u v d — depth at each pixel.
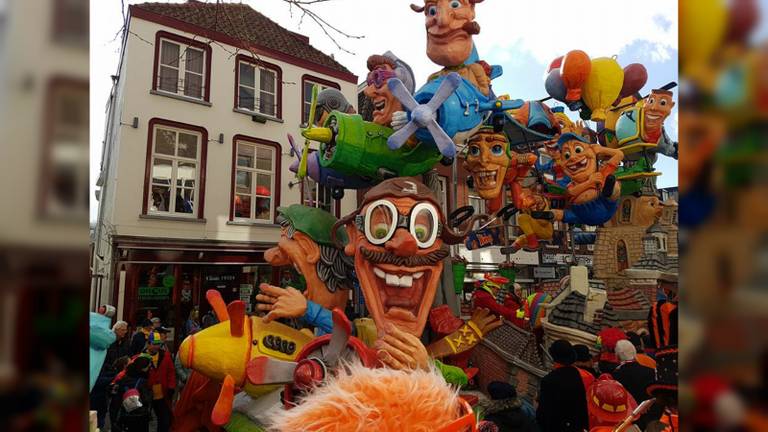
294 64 10.18
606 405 2.78
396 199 3.23
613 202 5.53
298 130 10.08
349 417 1.29
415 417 1.31
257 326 3.40
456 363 3.79
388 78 3.85
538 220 6.36
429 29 4.00
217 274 9.15
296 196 9.91
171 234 8.39
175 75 8.78
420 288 3.28
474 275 11.70
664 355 2.37
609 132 6.19
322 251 3.84
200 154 8.88
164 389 4.80
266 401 3.19
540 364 4.41
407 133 3.45
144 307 8.37
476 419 1.54
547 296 5.43
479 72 4.13
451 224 4.03
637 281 6.10
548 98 5.70
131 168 8.15
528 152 5.63
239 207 9.25
